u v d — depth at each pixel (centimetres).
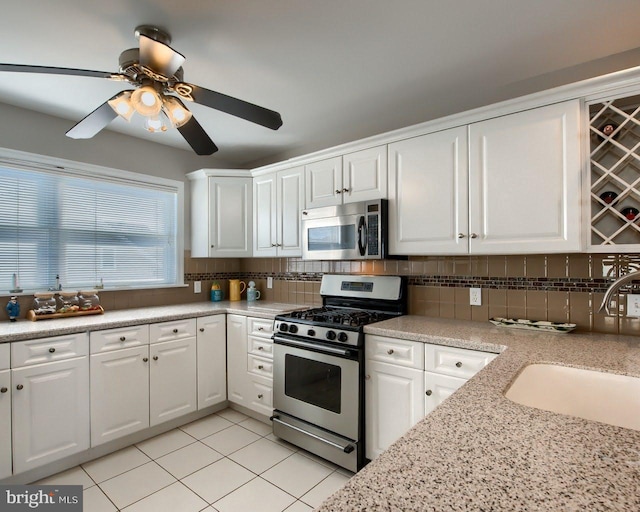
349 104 243
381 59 190
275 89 222
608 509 51
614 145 170
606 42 176
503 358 142
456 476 60
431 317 244
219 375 294
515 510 51
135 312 275
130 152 306
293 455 233
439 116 246
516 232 186
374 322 225
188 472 213
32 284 257
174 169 336
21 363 197
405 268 260
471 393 102
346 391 213
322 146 314
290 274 339
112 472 213
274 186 312
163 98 166
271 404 266
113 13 153
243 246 333
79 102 241
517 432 77
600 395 126
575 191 171
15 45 175
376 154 242
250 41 174
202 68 198
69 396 214
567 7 151
